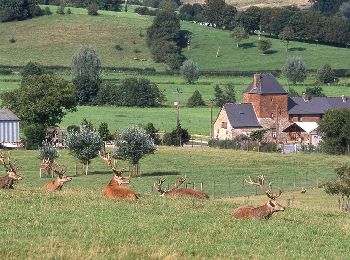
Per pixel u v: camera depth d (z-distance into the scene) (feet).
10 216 243.19
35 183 568.00
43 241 209.56
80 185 554.87
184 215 260.42
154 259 195.93
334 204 478.59
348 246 230.48
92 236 219.00
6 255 191.83
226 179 646.74
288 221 263.08
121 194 294.46
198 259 200.44
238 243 224.33
